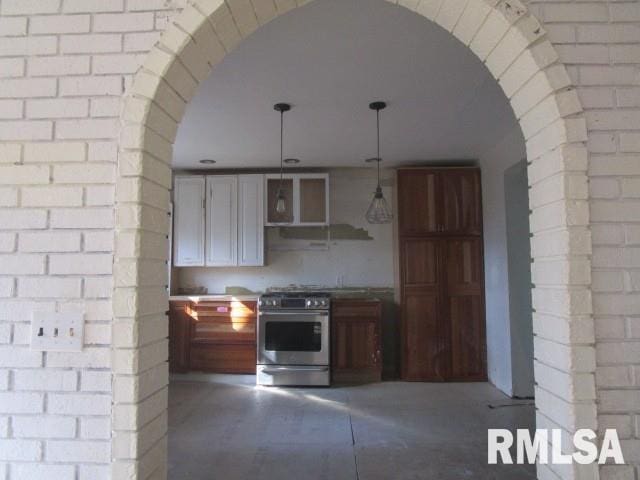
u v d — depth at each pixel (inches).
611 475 41.8
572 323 42.6
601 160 44.2
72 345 43.3
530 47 45.3
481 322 171.8
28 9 46.6
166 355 48.6
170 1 45.8
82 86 45.5
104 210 44.3
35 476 42.7
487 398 148.6
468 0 46.2
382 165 189.8
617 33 45.4
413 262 174.2
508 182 150.9
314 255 197.0
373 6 75.5
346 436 116.1
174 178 188.5
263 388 164.6
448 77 103.3
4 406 43.4
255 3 47.5
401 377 173.9
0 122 45.7
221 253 186.4
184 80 48.4
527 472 95.2
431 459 101.9
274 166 192.1
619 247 43.5
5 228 44.7
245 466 98.7
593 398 42.1
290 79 104.1
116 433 42.1
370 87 108.8
